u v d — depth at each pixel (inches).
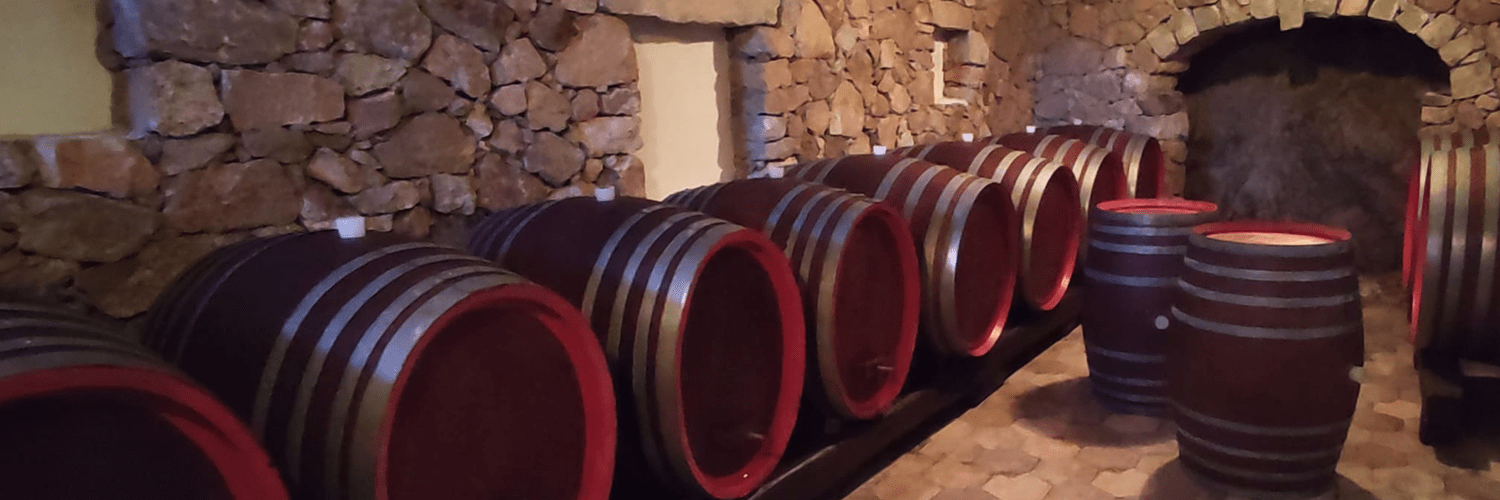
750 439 80.7
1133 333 110.3
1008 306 118.7
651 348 68.9
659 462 72.6
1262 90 197.2
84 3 76.9
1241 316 85.9
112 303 76.0
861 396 95.3
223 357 57.3
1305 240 91.4
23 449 38.5
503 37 103.0
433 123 97.9
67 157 71.8
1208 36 191.0
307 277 58.1
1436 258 100.7
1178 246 107.5
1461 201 99.3
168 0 76.2
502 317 57.9
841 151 156.9
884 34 165.3
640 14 118.3
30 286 70.9
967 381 113.3
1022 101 212.5
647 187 128.4
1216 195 207.2
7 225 69.2
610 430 64.4
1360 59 184.4
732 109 141.9
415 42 94.8
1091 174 143.3
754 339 79.5
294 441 52.5
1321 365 84.4
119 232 75.6
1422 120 170.9
